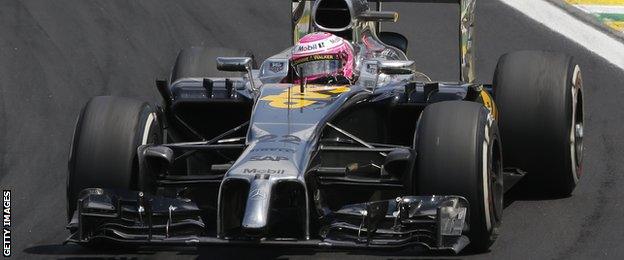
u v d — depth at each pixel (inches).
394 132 1421.0
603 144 1737.2
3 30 2329.0
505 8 2529.5
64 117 1905.8
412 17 2502.5
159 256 1299.2
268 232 1214.9
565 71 1466.5
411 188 1242.0
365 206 1208.2
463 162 1227.2
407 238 1192.2
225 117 1435.8
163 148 1269.7
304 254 1298.0
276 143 1226.0
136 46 2257.6
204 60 1628.9
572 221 1413.6
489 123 1273.4
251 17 2450.8
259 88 1386.6
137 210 1235.9
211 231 1304.1
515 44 2289.6
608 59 2191.2
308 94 1341.0
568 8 2529.5
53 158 1720.0
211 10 2487.7
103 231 1235.9
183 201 1249.4
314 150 1234.6
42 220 1462.8
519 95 1460.4
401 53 1560.0
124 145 1272.1
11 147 1766.7
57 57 2192.4
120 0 2529.5
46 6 2480.3
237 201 1201.4
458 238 1202.6
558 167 1464.1
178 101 1398.9
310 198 1213.1
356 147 1300.4
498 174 1327.5
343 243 1174.3
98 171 1263.5
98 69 2135.8
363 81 1401.3
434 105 1282.0
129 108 1302.9
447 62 2210.9
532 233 1371.8
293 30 1582.2
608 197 1507.1
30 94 2010.3
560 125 1448.1
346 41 1425.9
